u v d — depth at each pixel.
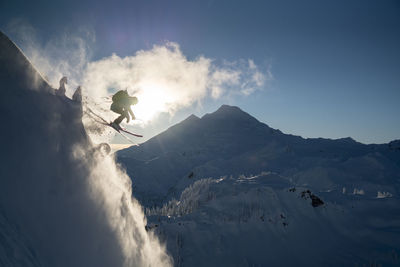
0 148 3.75
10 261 2.90
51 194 4.37
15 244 3.16
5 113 4.00
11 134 3.97
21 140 4.09
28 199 3.88
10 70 4.30
